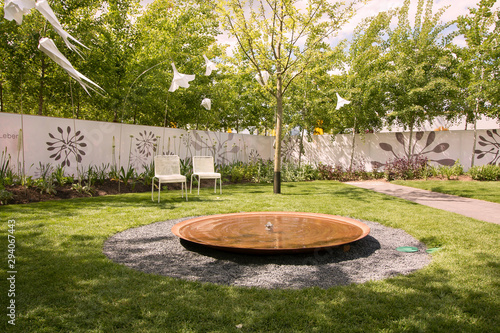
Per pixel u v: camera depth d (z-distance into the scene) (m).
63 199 6.85
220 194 8.12
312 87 12.41
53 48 4.00
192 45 12.52
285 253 3.27
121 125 9.66
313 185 10.37
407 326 2.02
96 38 10.01
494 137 11.21
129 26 11.44
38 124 7.98
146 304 2.29
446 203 6.90
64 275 2.78
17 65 9.02
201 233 3.77
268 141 14.84
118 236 4.12
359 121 12.53
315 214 4.93
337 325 2.04
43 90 10.54
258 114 14.80
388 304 2.31
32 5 3.80
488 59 10.27
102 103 11.10
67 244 3.67
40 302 2.30
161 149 10.77
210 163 8.49
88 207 5.97
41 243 3.69
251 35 8.38
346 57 12.25
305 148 15.00
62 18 9.67
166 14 12.41
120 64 11.05
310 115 12.43
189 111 12.88
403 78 11.23
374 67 11.88
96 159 9.16
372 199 7.37
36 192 6.86
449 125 13.80
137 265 3.13
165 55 11.66
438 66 11.16
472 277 2.80
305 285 2.69
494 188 8.67
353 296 2.44
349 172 12.80
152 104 11.78
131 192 8.31
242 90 14.54
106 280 2.70
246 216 4.82
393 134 12.96
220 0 8.14
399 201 7.09
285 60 8.44
